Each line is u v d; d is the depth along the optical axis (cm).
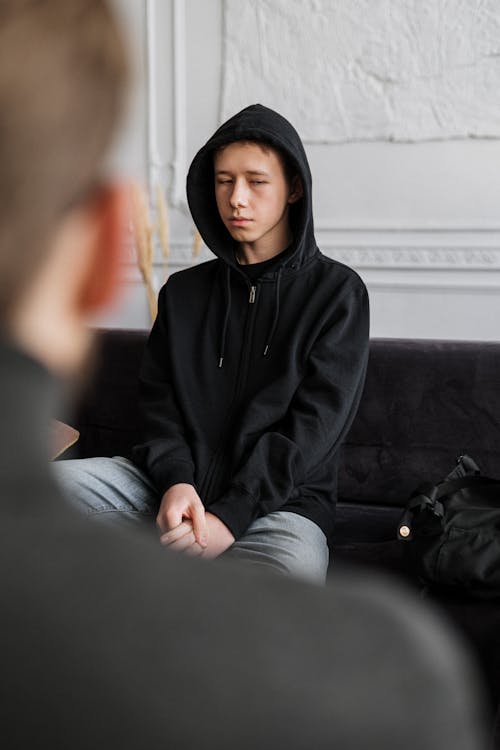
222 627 24
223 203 186
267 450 173
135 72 29
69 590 25
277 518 172
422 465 214
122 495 176
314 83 318
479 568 161
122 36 28
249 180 183
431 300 321
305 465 174
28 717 23
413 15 305
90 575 25
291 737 22
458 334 321
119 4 29
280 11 316
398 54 309
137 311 347
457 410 212
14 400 27
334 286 191
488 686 140
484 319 317
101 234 29
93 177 28
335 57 314
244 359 190
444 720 23
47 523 26
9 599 25
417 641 24
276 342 189
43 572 25
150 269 309
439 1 302
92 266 29
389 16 307
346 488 220
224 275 196
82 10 28
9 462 26
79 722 23
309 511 177
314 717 22
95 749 23
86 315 30
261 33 320
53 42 27
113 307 31
